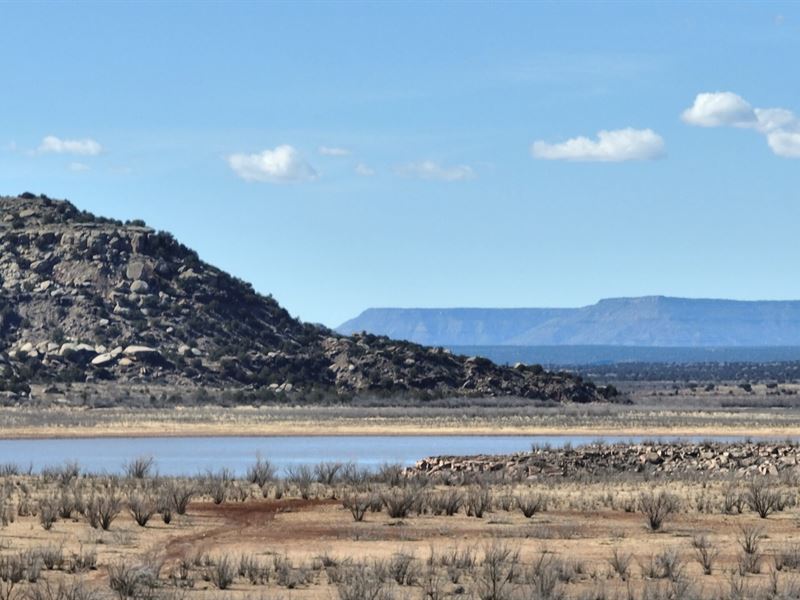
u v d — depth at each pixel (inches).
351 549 2235.5
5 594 1737.2
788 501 2883.9
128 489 3137.3
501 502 2817.4
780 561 2070.6
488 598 1750.7
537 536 2401.6
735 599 1738.4
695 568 2047.2
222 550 2222.0
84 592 1740.9
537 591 1770.4
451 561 2047.2
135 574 1841.8
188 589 1838.1
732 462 3789.4
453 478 3459.6
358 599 1706.4
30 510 2659.9
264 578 1909.4
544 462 3742.6
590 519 2637.8
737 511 2746.1
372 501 2800.2
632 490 3161.9
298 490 3139.8
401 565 1929.1
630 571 2015.3
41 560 1988.2
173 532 2448.3
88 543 2276.1
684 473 3609.7
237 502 2910.9
